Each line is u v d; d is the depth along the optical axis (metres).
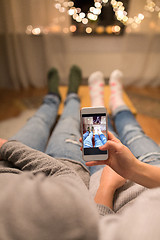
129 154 0.47
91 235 0.20
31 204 0.19
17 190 0.20
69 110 1.11
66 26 1.92
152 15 1.82
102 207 0.47
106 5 1.86
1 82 2.10
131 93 2.02
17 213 0.19
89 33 1.99
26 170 0.54
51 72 1.65
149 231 0.19
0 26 1.82
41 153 0.57
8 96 1.95
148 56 2.03
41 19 1.85
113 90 1.36
